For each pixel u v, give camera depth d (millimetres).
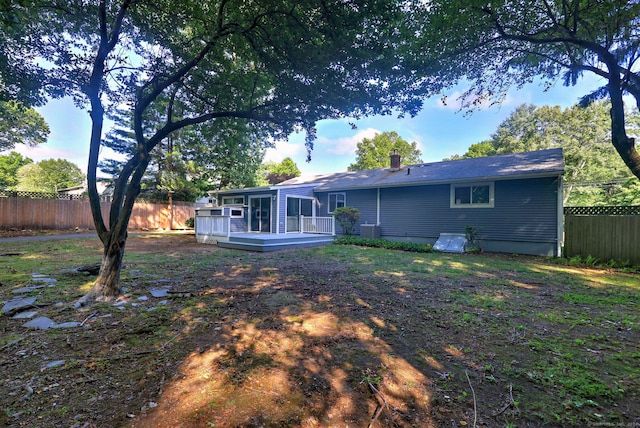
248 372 2469
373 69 4969
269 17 4727
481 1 6000
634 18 5801
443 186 12141
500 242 10773
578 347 2994
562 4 6309
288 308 4133
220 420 1883
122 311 3945
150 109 16562
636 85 6574
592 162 20109
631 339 3197
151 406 2018
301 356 2764
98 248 9891
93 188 4613
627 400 2145
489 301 4523
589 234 8531
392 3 4359
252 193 15914
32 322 3502
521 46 7797
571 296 4820
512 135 26000
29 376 2371
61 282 5301
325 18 4379
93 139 4605
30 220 15312
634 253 7828
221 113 5582
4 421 1841
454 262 8164
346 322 3627
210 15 5215
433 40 6902
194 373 2451
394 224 13461
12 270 6230
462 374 2475
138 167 4801
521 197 10398
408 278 6059
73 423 1840
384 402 2094
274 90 6012
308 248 11289
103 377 2381
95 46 5285
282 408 2018
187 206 22469
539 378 2412
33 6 4391
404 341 3109
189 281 5660
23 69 4598
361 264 7688
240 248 10953
